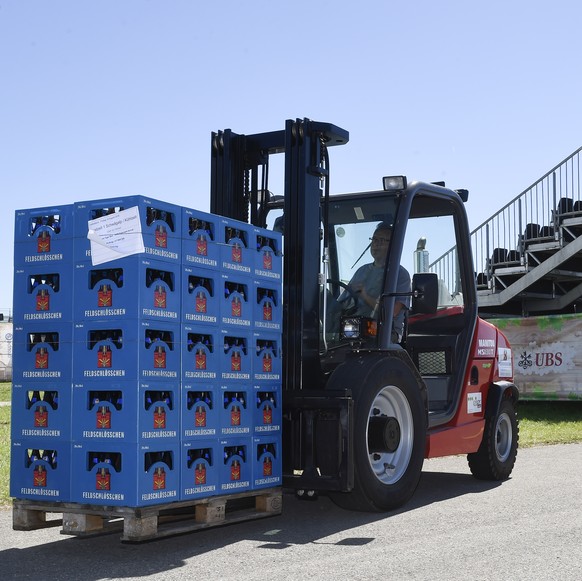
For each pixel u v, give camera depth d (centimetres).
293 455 616
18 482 516
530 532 544
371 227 700
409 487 649
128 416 477
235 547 512
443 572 441
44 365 509
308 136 650
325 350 674
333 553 491
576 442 1179
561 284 1902
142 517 473
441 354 780
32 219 527
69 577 444
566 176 1706
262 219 709
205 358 522
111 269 496
